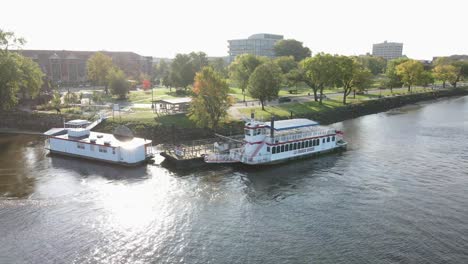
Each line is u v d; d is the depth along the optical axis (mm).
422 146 87875
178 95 158625
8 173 68312
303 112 119875
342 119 127188
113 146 72438
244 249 42750
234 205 54438
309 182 63875
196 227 47969
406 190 59562
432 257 40656
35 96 130625
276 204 54781
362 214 51125
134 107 122188
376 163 74375
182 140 91062
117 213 51844
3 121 111000
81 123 84938
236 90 181500
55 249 43031
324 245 43312
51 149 81875
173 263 40344
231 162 72625
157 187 61156
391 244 43344
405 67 190000
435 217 50000
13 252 42344
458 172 68062
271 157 72938
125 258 41375
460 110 148875
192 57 180750
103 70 170750
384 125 116250
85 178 65562
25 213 51688
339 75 136750
